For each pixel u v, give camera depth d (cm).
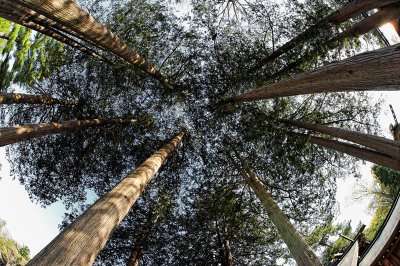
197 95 1095
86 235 289
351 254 889
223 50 1043
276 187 1114
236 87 1020
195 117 1148
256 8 970
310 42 850
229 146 1128
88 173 1195
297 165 1034
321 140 880
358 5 724
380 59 282
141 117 1168
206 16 1048
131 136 1198
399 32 884
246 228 1126
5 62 1159
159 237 1090
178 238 1102
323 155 1052
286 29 957
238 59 993
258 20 989
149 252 1100
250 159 1105
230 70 1019
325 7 898
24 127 752
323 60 899
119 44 621
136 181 488
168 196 1131
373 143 637
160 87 1093
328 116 1018
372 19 747
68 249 258
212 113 1091
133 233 1090
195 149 1202
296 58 902
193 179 1184
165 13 1047
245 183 1078
